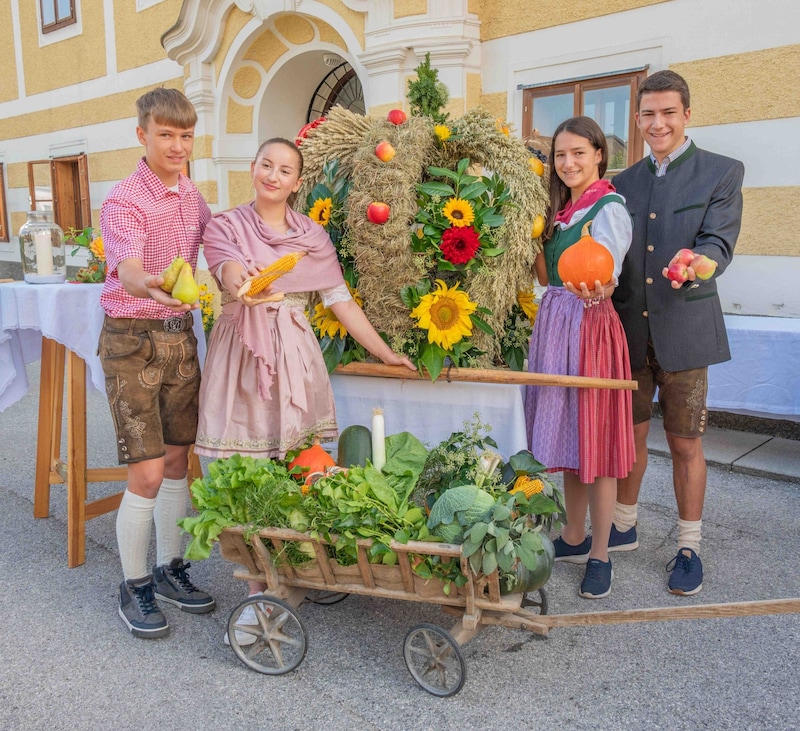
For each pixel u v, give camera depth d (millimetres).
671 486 4168
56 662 2557
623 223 2586
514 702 2295
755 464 4359
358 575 2357
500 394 2727
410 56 6203
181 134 2496
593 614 2211
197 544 2307
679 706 2264
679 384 2957
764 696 2307
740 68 4789
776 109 4684
